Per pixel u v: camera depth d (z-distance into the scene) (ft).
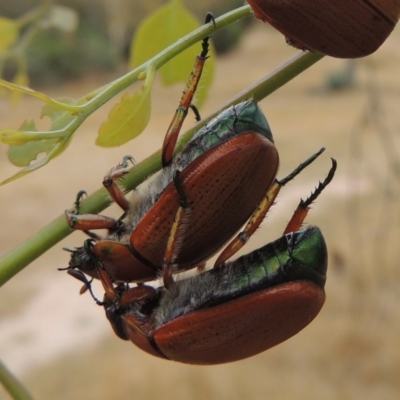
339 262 1.10
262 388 1.09
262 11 0.36
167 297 0.41
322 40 0.36
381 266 1.19
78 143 2.44
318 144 2.10
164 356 0.41
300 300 0.39
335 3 0.36
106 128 0.37
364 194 1.46
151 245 0.40
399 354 1.08
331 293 1.21
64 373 1.21
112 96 0.37
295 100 2.71
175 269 0.40
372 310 1.15
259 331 0.39
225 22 0.37
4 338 1.35
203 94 0.43
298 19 0.36
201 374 1.16
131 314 0.42
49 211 1.95
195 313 0.40
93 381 1.18
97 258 0.40
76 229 0.39
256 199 0.39
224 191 0.39
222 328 0.40
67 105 0.36
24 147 0.38
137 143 2.12
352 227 1.32
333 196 1.56
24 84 0.48
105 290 0.41
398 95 1.68
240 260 0.40
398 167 0.85
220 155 0.39
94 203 0.39
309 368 1.12
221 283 0.40
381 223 1.30
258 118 0.39
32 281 1.58
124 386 1.15
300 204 0.39
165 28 0.43
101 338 1.32
